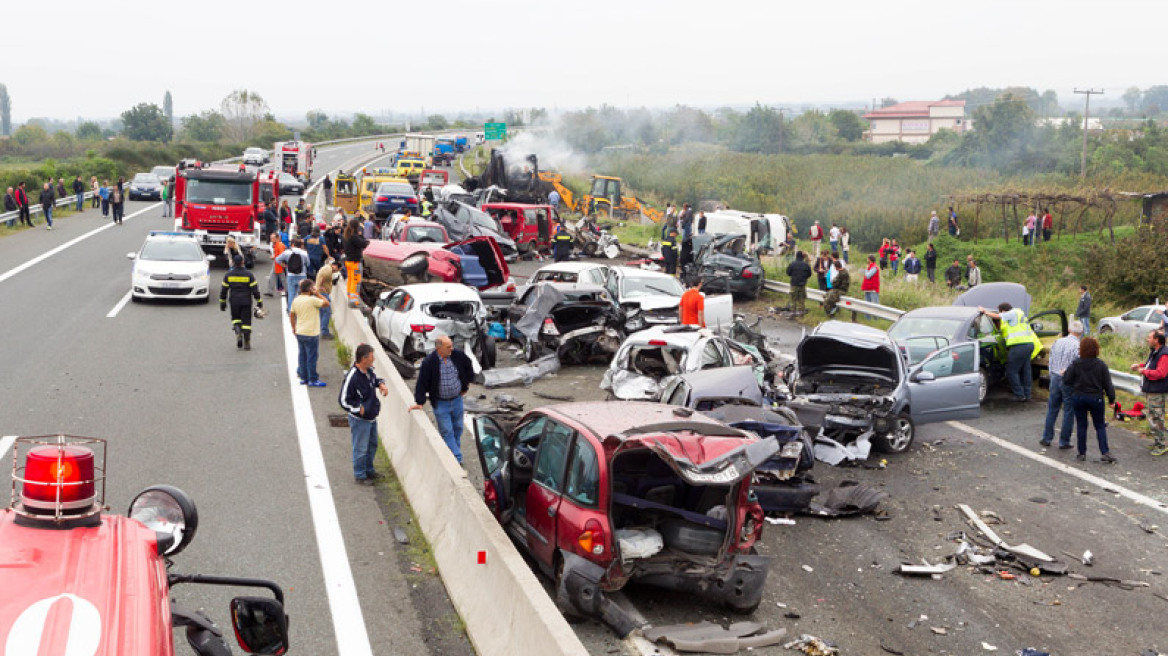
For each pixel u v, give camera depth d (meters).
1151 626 8.84
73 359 17.20
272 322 22.11
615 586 8.02
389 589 8.52
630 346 15.82
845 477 13.24
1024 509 12.06
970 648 8.24
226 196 29.50
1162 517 11.88
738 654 7.76
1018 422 16.75
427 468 10.55
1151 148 94.56
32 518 3.46
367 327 17.53
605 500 7.90
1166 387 14.62
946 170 78.56
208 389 15.61
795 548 10.48
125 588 3.20
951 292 31.81
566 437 8.52
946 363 15.69
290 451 12.52
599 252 40.59
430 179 63.22
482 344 18.31
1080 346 14.19
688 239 33.53
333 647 7.36
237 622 4.00
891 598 9.25
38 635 2.82
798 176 74.81
